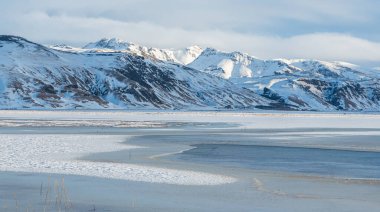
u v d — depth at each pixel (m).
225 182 31.41
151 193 27.61
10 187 28.56
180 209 23.97
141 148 53.06
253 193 28.02
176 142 62.44
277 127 103.12
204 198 26.50
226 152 50.59
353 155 49.09
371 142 65.00
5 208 23.59
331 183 31.75
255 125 110.88
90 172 34.19
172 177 32.81
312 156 47.81
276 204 25.31
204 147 55.88
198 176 33.50
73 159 41.53
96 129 87.50
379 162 43.47
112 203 25.03
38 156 42.94
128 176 32.88
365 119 174.50
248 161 43.16
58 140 59.62
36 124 100.88
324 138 72.00
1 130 80.81
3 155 42.69
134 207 24.23
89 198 26.11
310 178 33.78
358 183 31.89
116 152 48.31
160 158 44.12
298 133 83.69
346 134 81.88
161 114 189.62
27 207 23.83
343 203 25.73
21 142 55.16
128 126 100.12
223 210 23.89
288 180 32.72
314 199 26.64
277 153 50.25
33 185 29.23
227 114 199.88
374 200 26.55
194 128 96.25
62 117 142.75
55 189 28.08
